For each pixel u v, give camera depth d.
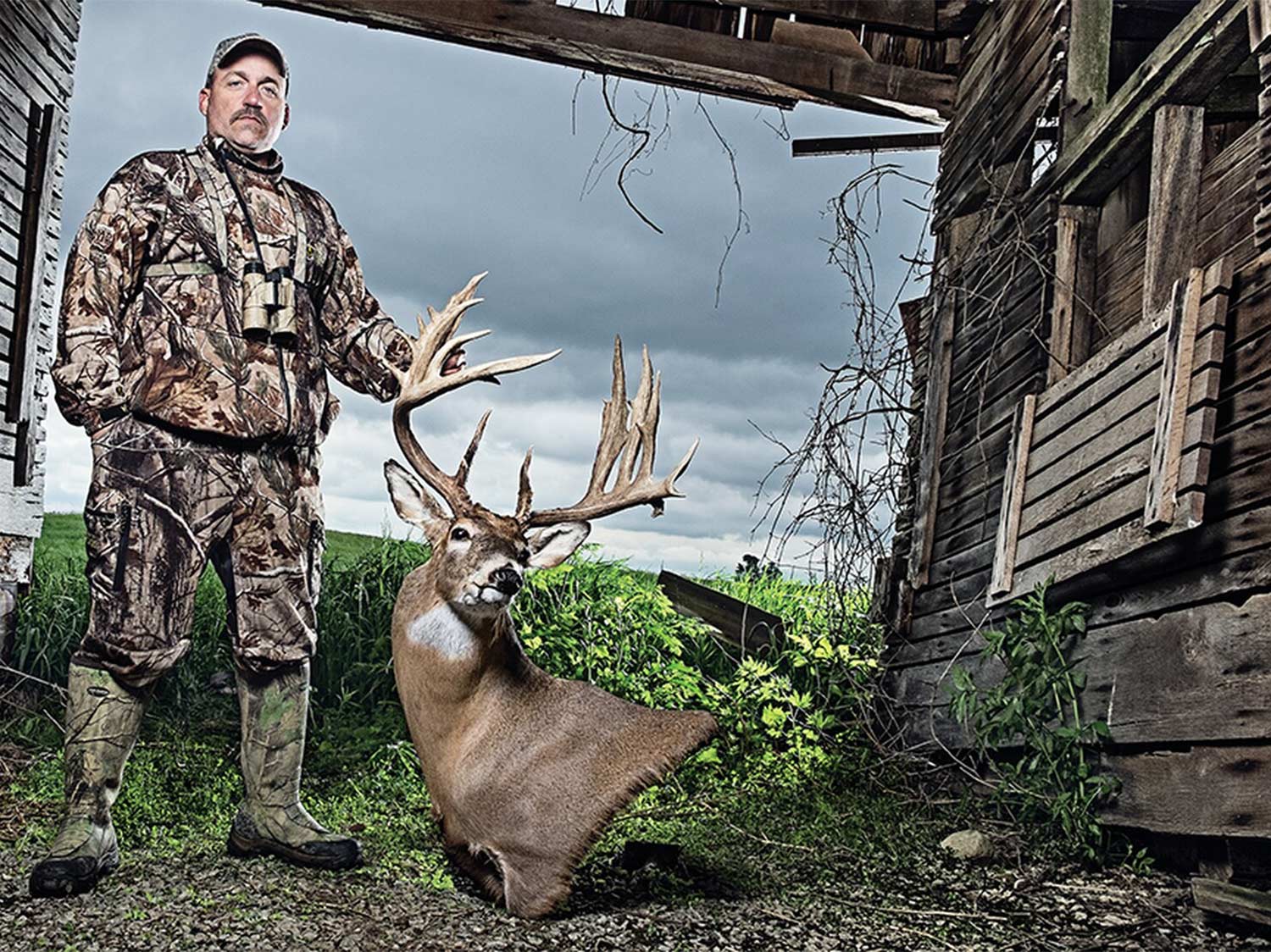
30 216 7.83
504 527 4.24
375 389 4.88
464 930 3.78
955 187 7.77
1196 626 4.54
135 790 5.28
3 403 7.62
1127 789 4.94
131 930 3.61
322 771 6.44
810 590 9.37
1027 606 5.54
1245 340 4.40
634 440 4.68
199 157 4.48
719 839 5.26
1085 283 6.22
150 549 4.18
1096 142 5.84
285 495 4.47
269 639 4.42
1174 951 3.88
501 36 7.70
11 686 7.04
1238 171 5.04
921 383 7.97
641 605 8.41
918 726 7.25
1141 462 4.91
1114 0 6.64
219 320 4.33
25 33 7.76
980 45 7.64
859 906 4.30
